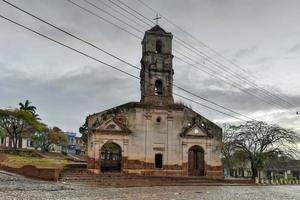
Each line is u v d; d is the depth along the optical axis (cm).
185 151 5300
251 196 3192
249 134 5756
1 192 2659
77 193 2914
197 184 4509
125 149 5050
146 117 5228
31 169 4188
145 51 5422
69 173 4497
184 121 5391
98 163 4903
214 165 5384
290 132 5747
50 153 9312
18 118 7962
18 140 8938
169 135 5278
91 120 5088
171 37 5516
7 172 4447
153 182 4341
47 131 9831
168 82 5403
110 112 5109
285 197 3222
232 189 4006
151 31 5462
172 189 3694
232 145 5744
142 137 5162
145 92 5312
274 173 8306
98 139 4972
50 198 2477
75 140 12800
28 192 2775
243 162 7000
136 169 5050
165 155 5212
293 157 5753
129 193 3094
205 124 5475
